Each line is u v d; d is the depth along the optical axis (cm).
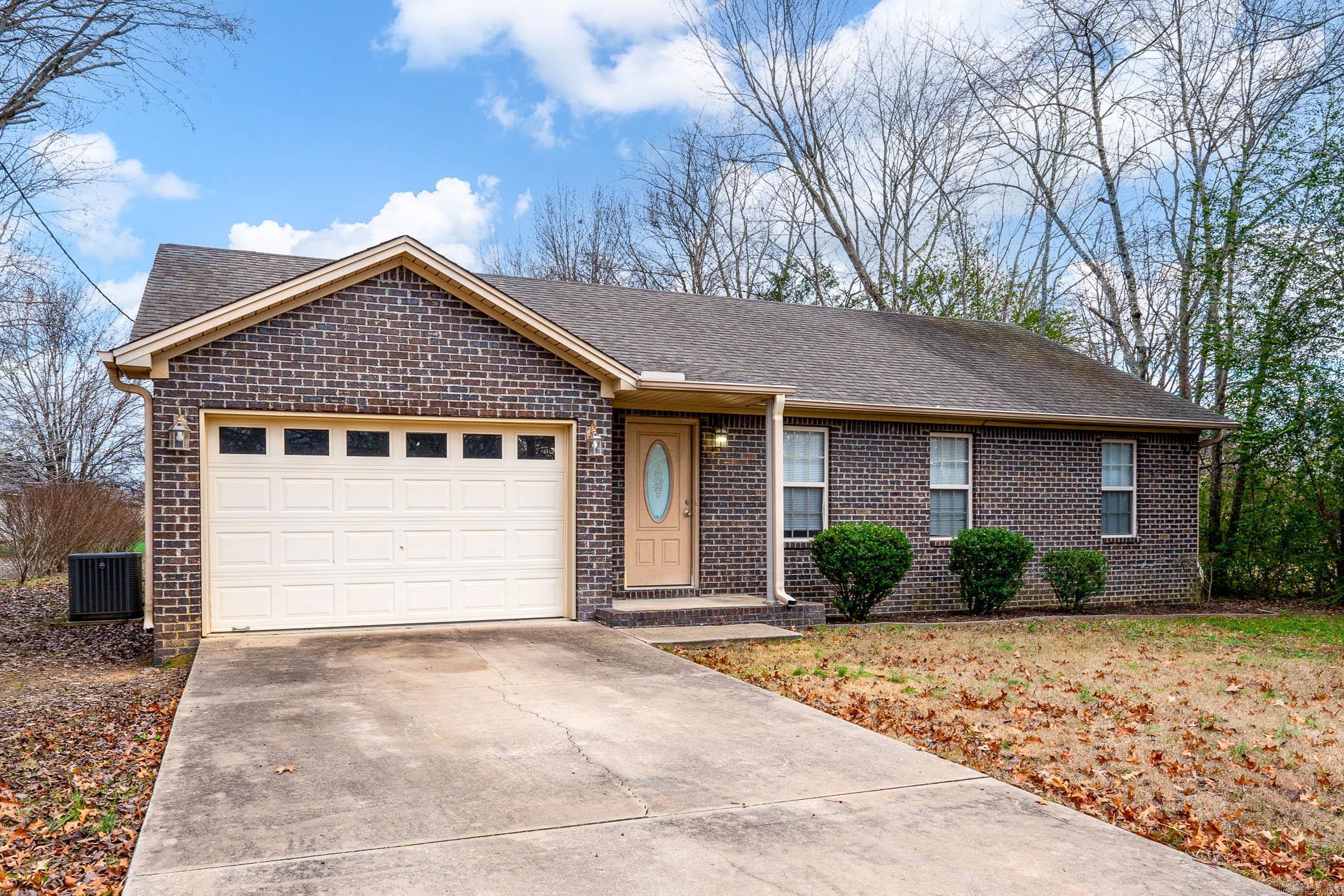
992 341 1855
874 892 387
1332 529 1767
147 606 908
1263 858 462
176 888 376
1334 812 533
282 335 952
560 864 409
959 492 1470
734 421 1320
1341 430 1669
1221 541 1880
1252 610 1583
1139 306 2505
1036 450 1515
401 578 1025
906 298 2925
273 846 422
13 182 1345
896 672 901
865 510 1385
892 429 1408
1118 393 1661
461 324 1025
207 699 698
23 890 401
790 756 584
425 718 654
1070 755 625
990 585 1379
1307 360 1727
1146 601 1603
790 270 3080
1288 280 1748
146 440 912
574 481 1082
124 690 806
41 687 823
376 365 988
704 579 1291
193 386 917
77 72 1342
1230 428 1636
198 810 466
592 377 1089
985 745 641
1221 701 808
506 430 1073
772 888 388
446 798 492
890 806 496
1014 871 414
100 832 469
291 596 981
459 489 1052
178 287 1136
